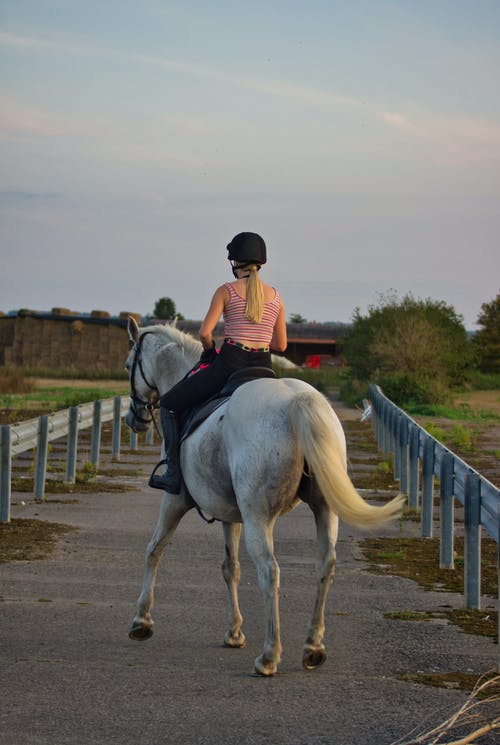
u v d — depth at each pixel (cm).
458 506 1541
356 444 2488
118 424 2056
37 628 737
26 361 6519
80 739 490
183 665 641
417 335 4356
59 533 1182
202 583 927
